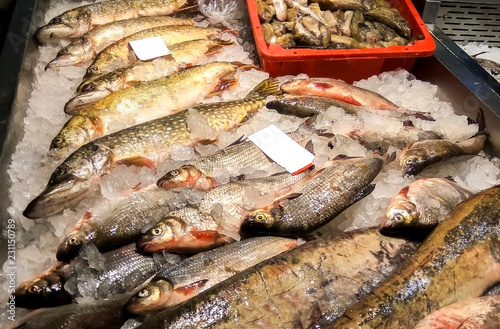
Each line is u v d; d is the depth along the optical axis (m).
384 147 0.84
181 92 0.93
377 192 0.76
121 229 0.71
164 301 0.62
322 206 0.73
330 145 0.82
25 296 0.63
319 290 0.62
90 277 0.65
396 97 0.96
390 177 0.78
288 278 0.62
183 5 1.18
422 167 0.79
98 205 0.73
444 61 0.97
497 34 1.19
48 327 0.59
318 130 0.86
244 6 1.15
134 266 0.68
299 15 1.06
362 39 1.04
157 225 0.68
